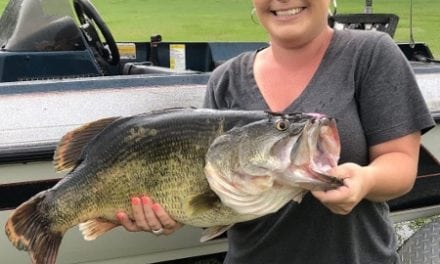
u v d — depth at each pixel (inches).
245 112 35.9
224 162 35.0
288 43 37.5
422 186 68.6
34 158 56.2
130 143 38.4
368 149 36.7
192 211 36.9
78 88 59.9
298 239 37.1
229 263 40.9
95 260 59.4
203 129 36.3
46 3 71.1
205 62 102.7
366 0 89.2
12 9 73.9
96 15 77.1
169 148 37.1
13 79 67.8
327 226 36.5
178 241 61.6
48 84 59.6
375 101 35.9
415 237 63.9
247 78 39.8
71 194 40.1
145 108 60.4
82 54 70.9
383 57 36.2
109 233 59.0
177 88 62.2
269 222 37.7
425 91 67.8
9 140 56.0
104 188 39.2
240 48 104.0
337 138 32.8
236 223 38.4
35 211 40.9
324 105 36.5
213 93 41.5
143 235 60.2
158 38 102.9
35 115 57.6
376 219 37.6
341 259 36.8
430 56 92.2
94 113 58.9
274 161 33.2
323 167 32.3
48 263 40.6
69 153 40.8
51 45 70.5
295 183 32.5
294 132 33.0
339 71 36.9
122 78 61.5
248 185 34.2
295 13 36.9
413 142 36.0
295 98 37.5
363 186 32.4
